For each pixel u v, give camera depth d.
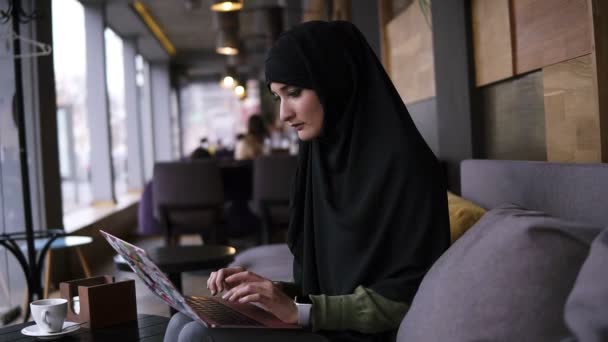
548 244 1.00
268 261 2.88
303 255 1.56
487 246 1.10
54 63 4.73
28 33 4.40
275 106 16.45
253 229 5.76
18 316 3.67
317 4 6.97
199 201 4.98
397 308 1.29
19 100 2.99
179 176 4.95
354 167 1.41
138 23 9.20
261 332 1.25
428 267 1.33
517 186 1.69
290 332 1.26
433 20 2.84
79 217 6.14
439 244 1.33
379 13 4.30
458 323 1.04
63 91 8.04
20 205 4.23
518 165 1.70
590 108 1.66
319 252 1.50
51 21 4.69
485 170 2.01
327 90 1.41
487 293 1.03
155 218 5.44
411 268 1.33
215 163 4.98
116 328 1.63
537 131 2.08
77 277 5.01
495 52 2.36
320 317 1.28
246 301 1.28
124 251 1.31
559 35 1.82
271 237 5.06
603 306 0.72
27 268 3.05
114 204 7.56
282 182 4.95
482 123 2.62
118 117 10.07
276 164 4.95
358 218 1.37
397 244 1.34
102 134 7.50
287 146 11.84
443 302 1.10
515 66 2.19
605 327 0.70
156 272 1.19
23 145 3.00
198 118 16.88
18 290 3.95
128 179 10.15
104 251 6.14
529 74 2.12
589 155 1.67
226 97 16.92
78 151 8.20
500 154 2.44
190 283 4.45
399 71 3.97
